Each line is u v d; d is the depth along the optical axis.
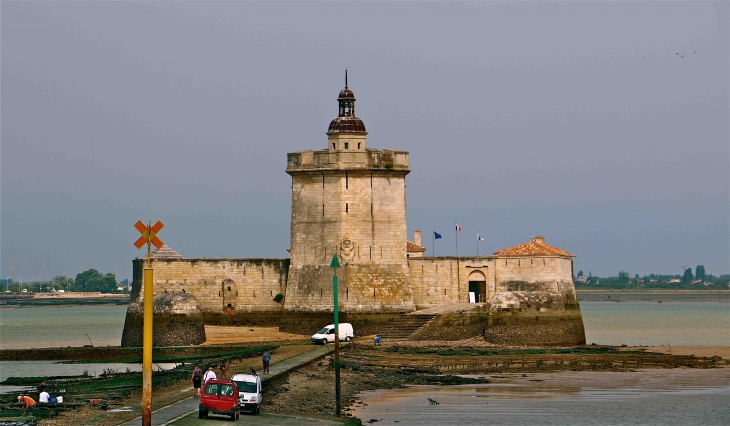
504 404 142.62
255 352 180.12
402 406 139.75
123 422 112.06
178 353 193.25
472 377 165.62
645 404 143.25
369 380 159.75
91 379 158.12
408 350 191.50
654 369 176.62
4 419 119.31
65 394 139.62
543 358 186.50
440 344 198.25
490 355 188.38
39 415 122.31
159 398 132.75
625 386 158.38
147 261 104.50
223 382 115.69
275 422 116.88
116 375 161.75
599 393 151.75
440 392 151.25
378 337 196.75
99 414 121.81
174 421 112.75
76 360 193.38
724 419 133.00
